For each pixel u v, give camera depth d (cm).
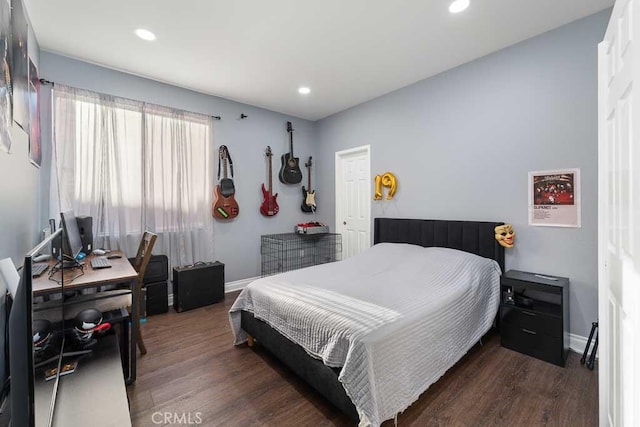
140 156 314
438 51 267
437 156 316
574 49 225
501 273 258
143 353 229
